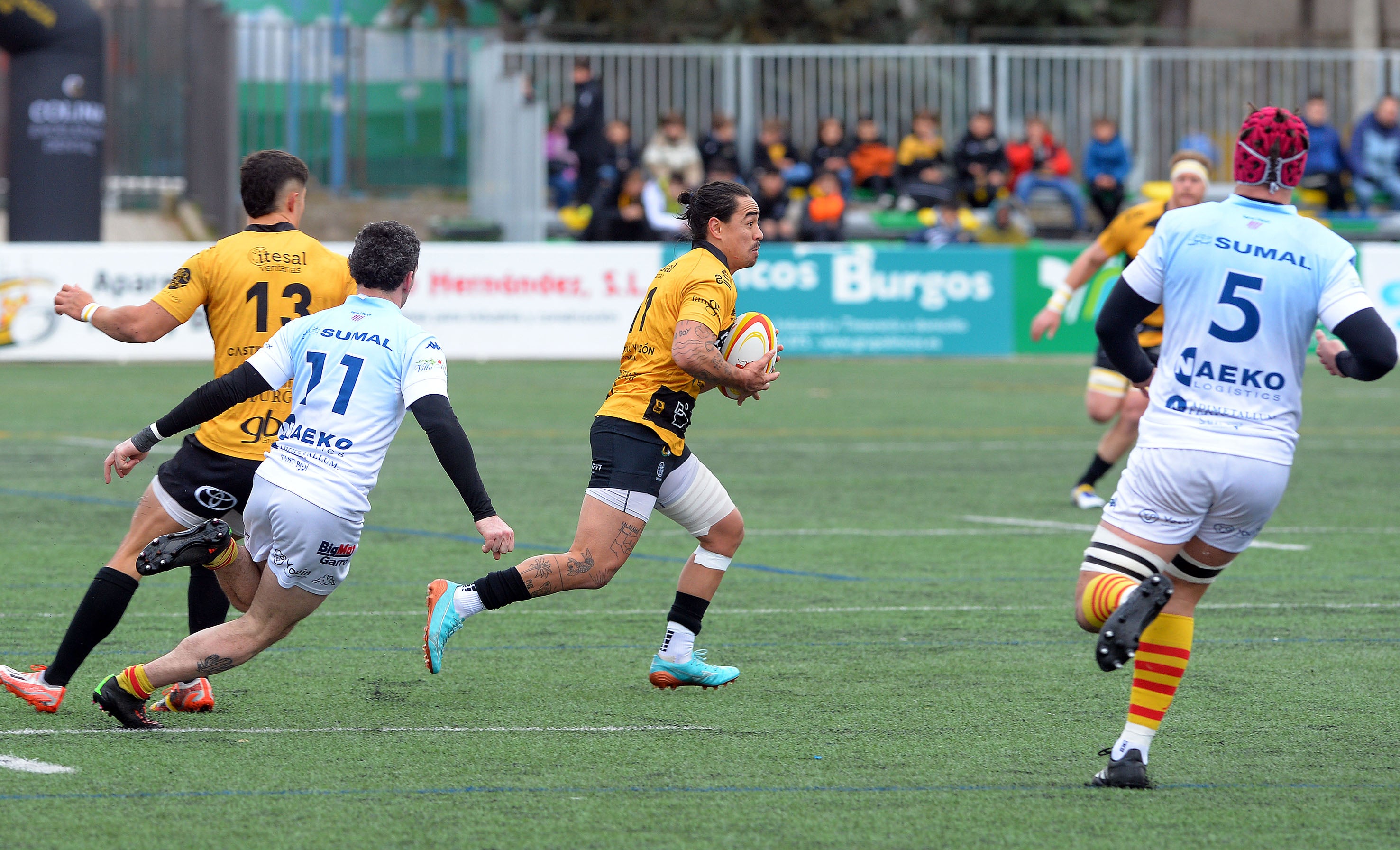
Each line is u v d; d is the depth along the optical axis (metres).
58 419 54.66
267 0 120.19
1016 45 110.88
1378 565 31.38
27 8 77.06
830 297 80.12
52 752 17.81
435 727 19.16
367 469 17.83
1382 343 15.44
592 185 91.25
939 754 18.14
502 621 26.02
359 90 104.06
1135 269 16.31
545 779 16.98
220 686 21.20
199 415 18.09
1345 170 94.88
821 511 38.69
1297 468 47.41
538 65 97.94
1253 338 15.77
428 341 18.00
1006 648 24.08
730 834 15.15
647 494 20.28
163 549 17.69
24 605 26.23
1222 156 97.56
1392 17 114.31
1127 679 22.06
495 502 39.12
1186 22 122.06
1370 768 17.69
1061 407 63.81
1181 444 15.80
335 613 26.30
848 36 117.12
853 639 24.73
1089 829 15.42
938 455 50.09
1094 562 16.17
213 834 14.99
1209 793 16.69
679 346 19.55
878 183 95.75
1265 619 26.25
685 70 97.62
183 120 102.69
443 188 108.62
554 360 77.94
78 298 19.58
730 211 20.34
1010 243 88.88
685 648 21.14
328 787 16.58
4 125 105.06
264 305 19.67
